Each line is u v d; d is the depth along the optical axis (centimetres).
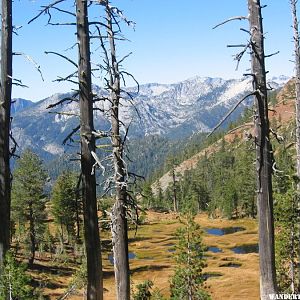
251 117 1034
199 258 2892
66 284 4481
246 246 7881
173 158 13662
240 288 4419
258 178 1033
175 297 2872
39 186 5491
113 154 1296
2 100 1012
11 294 1178
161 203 14000
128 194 1474
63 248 6222
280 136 1080
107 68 1330
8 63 1015
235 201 11638
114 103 1300
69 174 6750
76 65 878
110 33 1089
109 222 1539
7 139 1024
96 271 899
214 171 16075
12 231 6000
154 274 5659
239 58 984
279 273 2603
